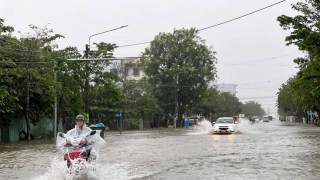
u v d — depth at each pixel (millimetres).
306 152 18906
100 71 43156
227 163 15016
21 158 18797
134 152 20391
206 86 73062
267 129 49594
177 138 32812
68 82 38125
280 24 26094
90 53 40688
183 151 20328
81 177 11148
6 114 34781
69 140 11180
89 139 11328
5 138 35562
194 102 73500
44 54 36188
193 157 17328
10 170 14406
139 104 65875
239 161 15586
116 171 13180
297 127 57688
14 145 28781
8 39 35281
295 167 13680
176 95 72375
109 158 17500
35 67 35281
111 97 44938
